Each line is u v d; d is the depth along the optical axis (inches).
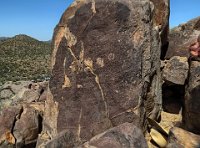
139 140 358.3
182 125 451.8
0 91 1071.0
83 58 457.7
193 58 439.5
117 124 426.3
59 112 471.2
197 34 532.4
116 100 430.9
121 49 433.7
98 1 456.1
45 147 404.2
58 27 486.3
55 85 481.4
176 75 482.6
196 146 360.2
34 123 540.1
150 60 436.5
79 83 459.2
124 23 435.5
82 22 463.2
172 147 366.9
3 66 5270.7
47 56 6712.6
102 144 357.7
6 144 519.8
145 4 435.8
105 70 441.4
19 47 7564.0
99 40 447.5
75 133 450.0
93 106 445.4
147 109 441.1
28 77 3902.6
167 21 502.3
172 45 538.0
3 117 543.8
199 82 418.6
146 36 432.1
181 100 491.8
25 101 694.5
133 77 425.4
